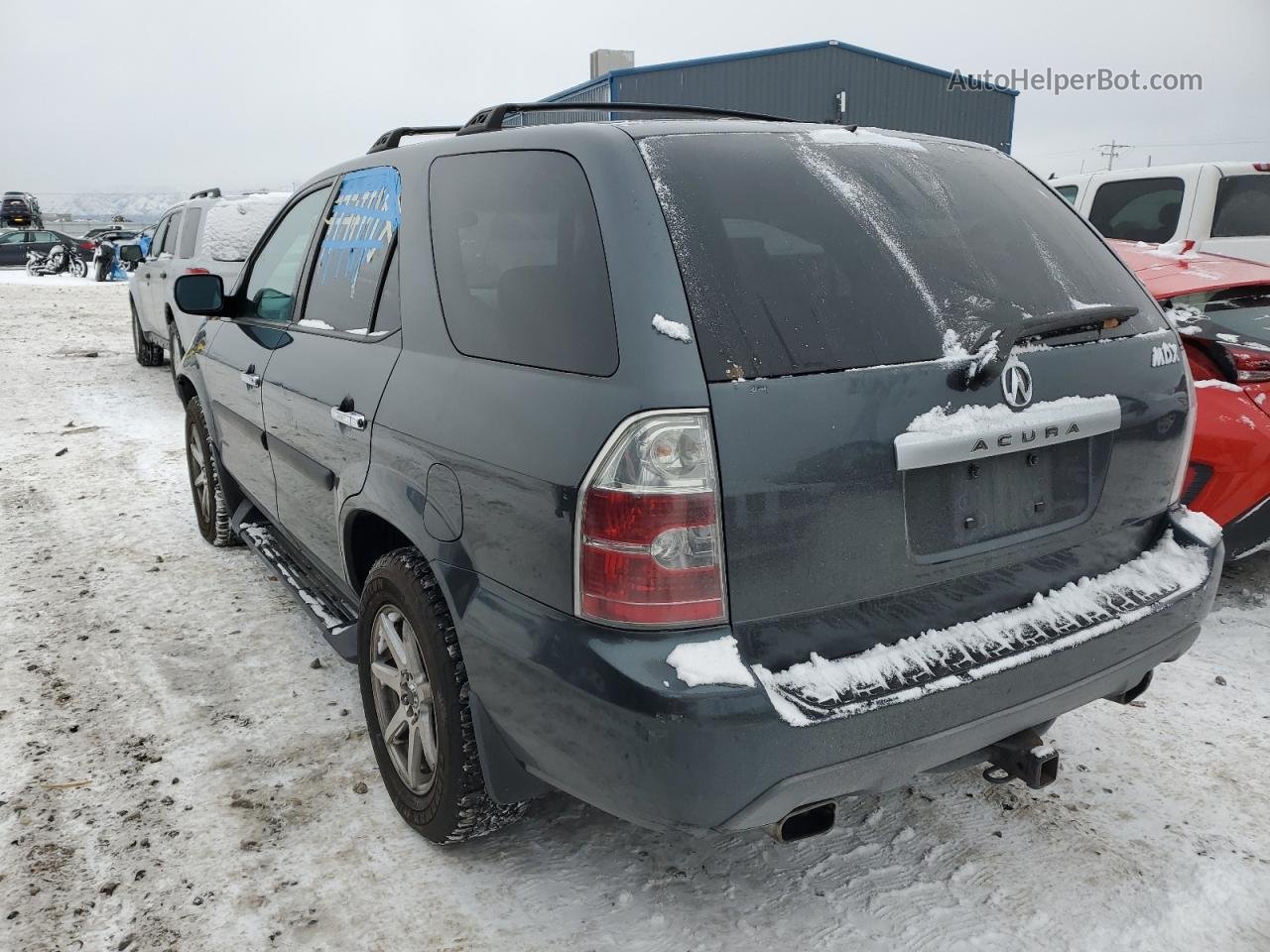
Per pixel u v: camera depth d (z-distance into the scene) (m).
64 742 3.10
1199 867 2.44
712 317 1.80
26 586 4.45
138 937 2.24
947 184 2.37
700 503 1.71
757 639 1.79
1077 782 2.82
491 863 2.50
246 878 2.45
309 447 3.06
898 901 2.33
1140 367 2.30
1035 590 2.15
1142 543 2.42
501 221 2.25
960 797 2.76
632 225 1.91
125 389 9.76
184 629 3.97
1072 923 2.25
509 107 2.58
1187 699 3.28
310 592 3.42
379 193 2.89
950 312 2.03
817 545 1.81
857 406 1.83
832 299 1.92
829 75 20.30
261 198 9.25
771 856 2.51
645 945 2.20
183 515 5.59
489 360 2.15
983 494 2.03
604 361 1.84
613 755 1.78
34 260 28.00
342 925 2.28
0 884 2.42
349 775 2.90
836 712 1.77
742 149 2.15
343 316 2.95
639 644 1.75
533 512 1.89
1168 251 5.02
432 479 2.23
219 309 3.98
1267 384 3.63
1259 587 4.21
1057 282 2.30
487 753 2.17
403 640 2.55
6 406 8.81
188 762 2.98
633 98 19.16
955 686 1.89
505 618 1.99
